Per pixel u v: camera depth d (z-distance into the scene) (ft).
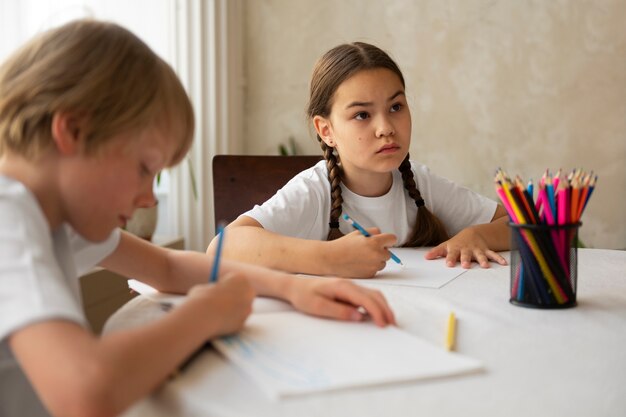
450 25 8.33
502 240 4.21
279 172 5.89
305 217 4.66
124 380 1.75
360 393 1.87
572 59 8.16
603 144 8.19
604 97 8.14
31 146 2.24
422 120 8.52
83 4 7.41
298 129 8.78
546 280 2.81
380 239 3.55
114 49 2.31
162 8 7.97
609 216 8.25
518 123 8.32
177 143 2.49
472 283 3.34
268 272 2.92
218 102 8.17
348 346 2.23
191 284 3.03
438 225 4.88
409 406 1.80
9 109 2.27
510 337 2.43
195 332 2.06
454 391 1.91
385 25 8.48
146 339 1.88
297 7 8.63
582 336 2.46
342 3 8.54
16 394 2.39
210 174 8.16
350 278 3.49
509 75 8.28
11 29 6.95
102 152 2.24
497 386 1.96
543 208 2.81
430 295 3.06
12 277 1.90
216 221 5.87
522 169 8.38
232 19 8.36
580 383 2.01
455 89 8.40
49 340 1.77
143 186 2.43
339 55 4.66
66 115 2.19
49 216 2.31
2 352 2.25
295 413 1.74
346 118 4.50
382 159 4.47
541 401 1.87
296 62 8.70
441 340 2.39
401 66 8.49
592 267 3.68
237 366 2.05
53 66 2.24
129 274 3.10
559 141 8.27
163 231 8.32
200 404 1.79
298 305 2.67
